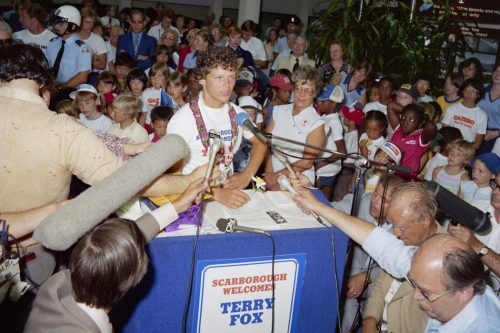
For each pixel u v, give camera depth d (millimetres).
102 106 4340
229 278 1730
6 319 1787
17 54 1719
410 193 1997
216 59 2084
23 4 4949
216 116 2229
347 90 5328
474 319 1578
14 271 1687
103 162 1750
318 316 1931
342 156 2035
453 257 1536
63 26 4758
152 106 4797
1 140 1681
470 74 5504
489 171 3186
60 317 1320
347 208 2906
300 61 6410
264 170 3209
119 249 1319
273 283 1790
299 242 1769
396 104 4859
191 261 1662
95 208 1458
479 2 7031
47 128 1695
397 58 6254
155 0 11312
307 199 1940
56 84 4598
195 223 1734
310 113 3113
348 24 6156
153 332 1730
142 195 1762
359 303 2666
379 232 1974
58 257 2033
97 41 5902
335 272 1856
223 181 2105
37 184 1738
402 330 2129
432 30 6363
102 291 1305
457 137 4020
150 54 6641
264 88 5008
